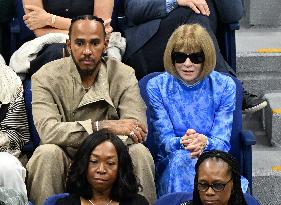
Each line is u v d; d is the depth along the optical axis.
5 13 14.88
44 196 11.16
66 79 11.76
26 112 12.45
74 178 10.36
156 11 14.32
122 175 10.42
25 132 12.34
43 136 11.41
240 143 12.55
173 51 12.15
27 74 13.60
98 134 10.43
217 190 9.50
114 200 10.45
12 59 13.65
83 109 11.76
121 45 14.49
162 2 14.27
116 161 10.34
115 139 10.42
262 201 14.38
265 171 14.35
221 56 14.06
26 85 12.82
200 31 12.08
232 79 12.66
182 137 11.85
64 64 11.82
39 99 11.64
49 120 11.46
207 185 9.52
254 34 17.94
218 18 15.02
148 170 11.36
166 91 12.36
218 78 12.45
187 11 14.26
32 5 14.60
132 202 10.45
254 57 16.28
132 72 12.05
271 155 14.84
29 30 14.73
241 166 12.49
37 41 13.63
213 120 12.32
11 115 12.20
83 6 14.71
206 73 12.19
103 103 11.78
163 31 14.30
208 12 14.37
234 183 9.62
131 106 11.77
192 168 11.67
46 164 11.14
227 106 12.34
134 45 14.45
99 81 11.78
